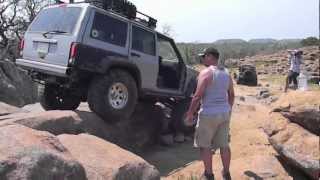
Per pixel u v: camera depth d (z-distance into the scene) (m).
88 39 4.41
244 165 4.10
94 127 4.37
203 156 3.65
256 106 6.98
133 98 4.65
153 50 5.09
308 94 4.18
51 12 4.79
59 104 5.36
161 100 5.54
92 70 4.41
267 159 4.15
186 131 5.56
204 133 3.62
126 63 4.62
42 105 5.38
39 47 4.68
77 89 4.61
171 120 5.55
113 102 4.49
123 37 4.73
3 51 15.14
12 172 2.26
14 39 19.33
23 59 4.85
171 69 5.44
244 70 14.49
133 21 4.84
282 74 22.34
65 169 2.45
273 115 4.25
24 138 2.50
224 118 3.62
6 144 2.39
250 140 4.82
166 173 4.32
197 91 3.57
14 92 6.88
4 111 4.35
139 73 4.80
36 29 4.84
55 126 3.70
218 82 3.61
